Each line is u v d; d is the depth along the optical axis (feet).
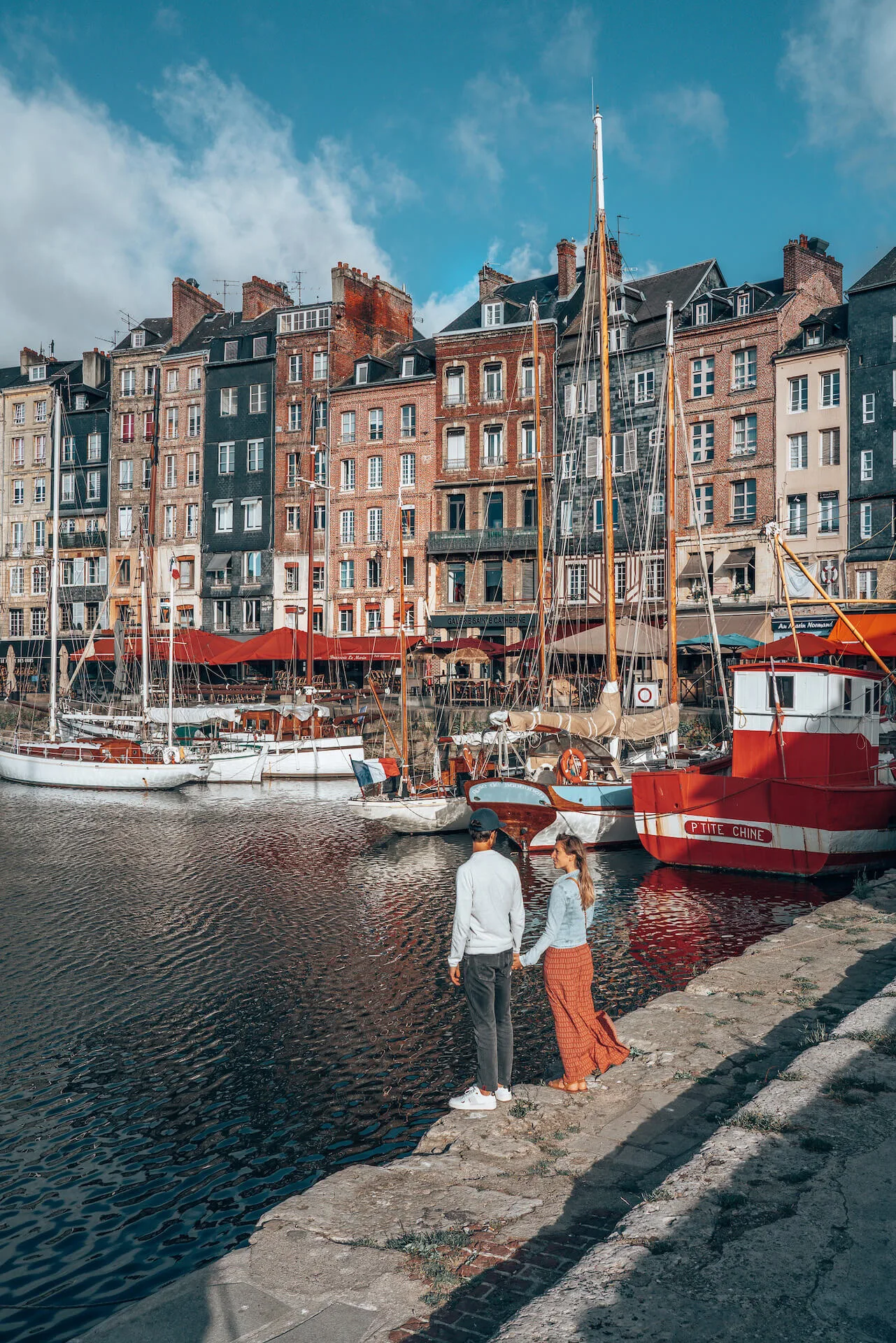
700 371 160.04
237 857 85.35
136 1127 34.91
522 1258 17.63
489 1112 24.25
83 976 51.57
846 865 69.56
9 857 85.76
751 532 151.84
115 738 155.02
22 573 245.65
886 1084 21.21
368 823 104.83
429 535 185.98
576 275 188.34
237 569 212.84
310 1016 45.24
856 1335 13.23
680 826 74.59
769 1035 28.48
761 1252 15.17
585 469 172.65
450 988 48.73
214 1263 17.87
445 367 188.03
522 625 174.19
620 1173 20.86
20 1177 31.60
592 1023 25.68
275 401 209.56
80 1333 23.80
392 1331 15.58
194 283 237.04
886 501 139.85
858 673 70.74
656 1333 13.46
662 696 102.99
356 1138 33.47
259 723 156.35
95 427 236.43
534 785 84.38
